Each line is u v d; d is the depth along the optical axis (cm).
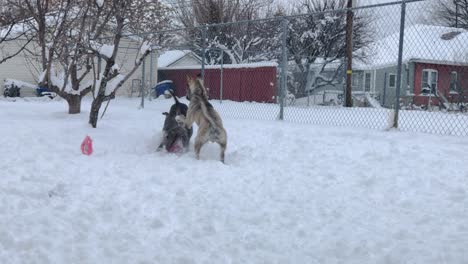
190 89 759
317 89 2222
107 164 659
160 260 359
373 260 357
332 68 2270
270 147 779
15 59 2248
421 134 880
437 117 1274
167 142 770
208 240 400
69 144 795
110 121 1078
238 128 987
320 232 417
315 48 2606
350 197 517
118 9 931
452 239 386
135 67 1006
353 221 444
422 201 495
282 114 1177
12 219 429
